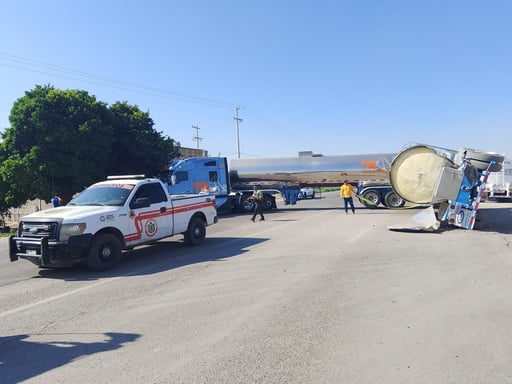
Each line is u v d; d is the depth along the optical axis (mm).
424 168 13766
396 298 5809
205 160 23688
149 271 8227
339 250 9703
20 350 4434
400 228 12922
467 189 12648
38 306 6086
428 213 13406
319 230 13664
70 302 6215
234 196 24797
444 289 6215
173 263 8953
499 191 27516
